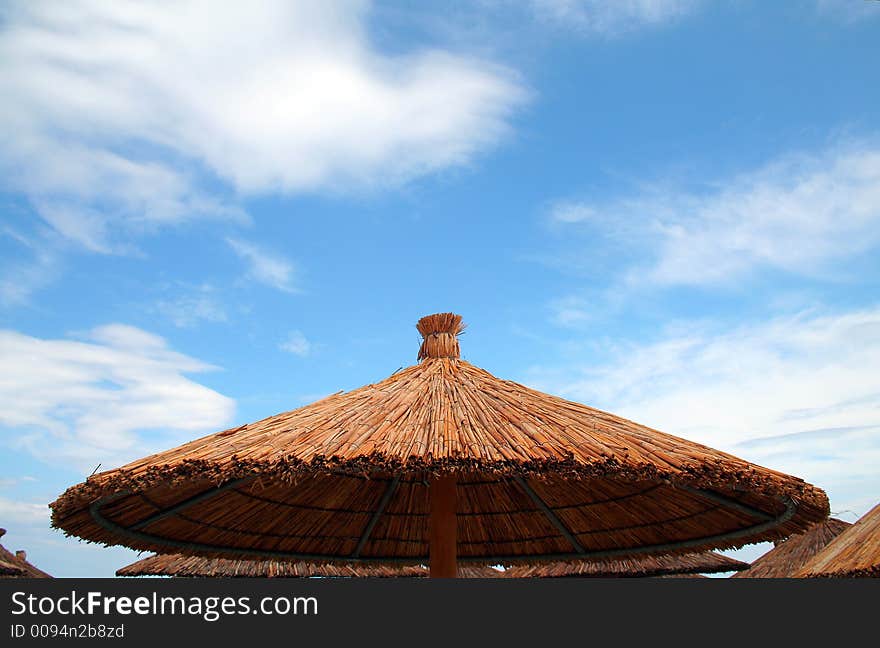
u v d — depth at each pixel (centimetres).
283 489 548
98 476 362
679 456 363
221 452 348
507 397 443
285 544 597
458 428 376
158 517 472
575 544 607
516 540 633
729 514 502
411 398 431
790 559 1165
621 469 341
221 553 563
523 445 354
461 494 621
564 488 576
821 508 405
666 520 553
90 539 452
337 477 575
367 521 616
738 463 377
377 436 360
